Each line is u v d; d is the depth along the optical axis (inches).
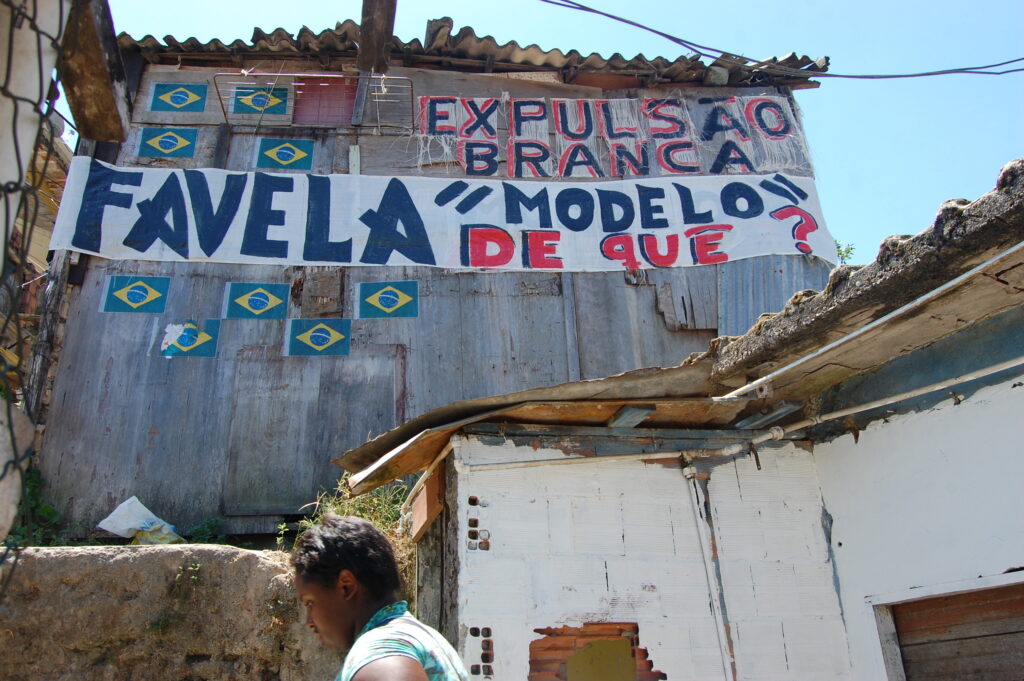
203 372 327.3
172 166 367.2
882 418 188.1
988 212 129.9
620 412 186.9
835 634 190.1
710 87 413.4
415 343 342.3
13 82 95.8
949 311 158.4
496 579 175.8
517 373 343.0
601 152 391.5
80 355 324.5
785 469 204.2
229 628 204.5
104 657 201.0
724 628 184.1
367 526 91.7
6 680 195.5
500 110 397.1
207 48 388.2
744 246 369.7
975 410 166.6
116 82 131.6
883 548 184.5
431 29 391.2
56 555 205.5
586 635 177.6
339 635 86.4
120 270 341.1
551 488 187.3
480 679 166.9
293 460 316.2
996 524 159.8
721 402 186.2
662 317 357.7
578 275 362.6
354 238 358.6
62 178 392.2
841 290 156.0
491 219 369.7
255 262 349.1
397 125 388.2
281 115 385.4
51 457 307.1
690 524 192.5
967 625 168.1
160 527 293.6
